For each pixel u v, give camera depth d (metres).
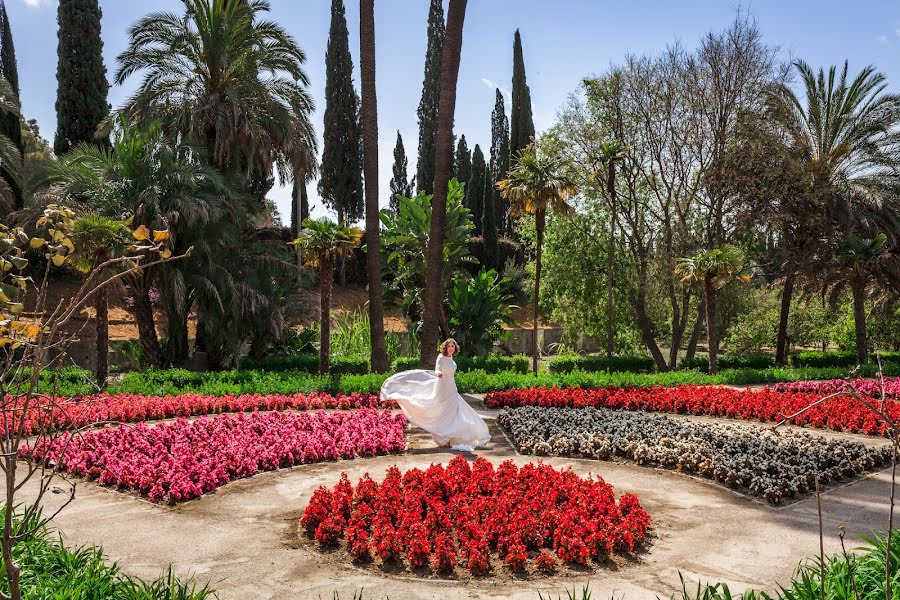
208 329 20.42
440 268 17.50
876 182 26.69
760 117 25.77
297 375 17.39
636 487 8.10
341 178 41.56
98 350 15.44
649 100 26.61
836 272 26.05
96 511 6.94
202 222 19.34
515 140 51.06
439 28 47.31
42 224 3.55
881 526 6.61
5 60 36.97
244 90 23.53
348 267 43.75
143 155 18.86
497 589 5.07
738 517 6.92
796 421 12.41
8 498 3.06
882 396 3.51
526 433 10.66
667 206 27.12
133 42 22.02
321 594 4.93
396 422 11.60
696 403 13.73
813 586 4.11
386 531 5.65
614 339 29.31
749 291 29.70
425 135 47.31
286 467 8.94
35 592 3.92
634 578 5.29
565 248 27.91
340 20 41.34
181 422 10.51
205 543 6.01
